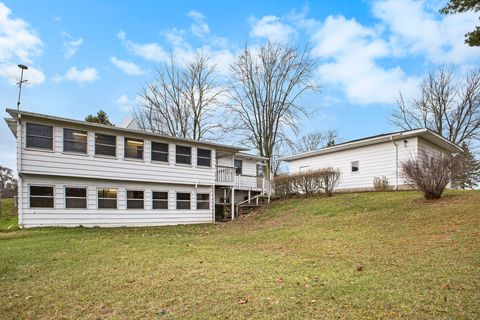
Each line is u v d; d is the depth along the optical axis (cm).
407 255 623
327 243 823
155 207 1708
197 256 735
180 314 386
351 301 400
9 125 1444
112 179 1544
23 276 583
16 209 2119
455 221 862
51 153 1362
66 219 1406
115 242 968
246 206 2034
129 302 435
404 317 347
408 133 1750
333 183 1836
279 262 643
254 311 384
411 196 1352
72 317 395
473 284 435
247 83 3002
